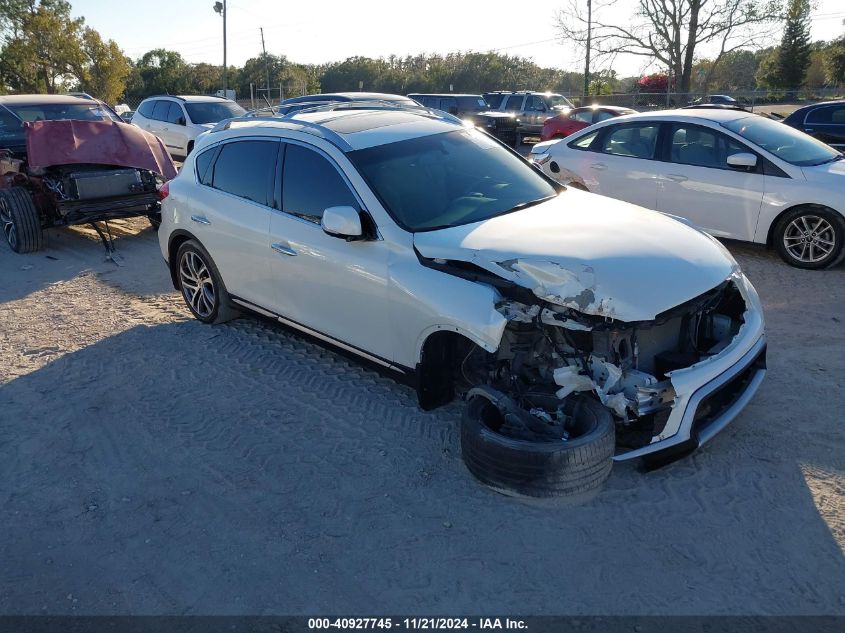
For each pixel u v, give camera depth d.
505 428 3.61
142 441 4.27
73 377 5.18
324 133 4.66
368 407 4.54
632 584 2.96
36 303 6.85
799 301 6.29
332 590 3.01
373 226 4.18
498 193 4.61
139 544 3.36
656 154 8.14
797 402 4.38
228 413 4.55
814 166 7.20
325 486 3.73
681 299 3.48
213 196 5.40
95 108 10.62
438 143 4.88
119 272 7.85
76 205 8.33
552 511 3.43
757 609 2.80
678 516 3.36
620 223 4.14
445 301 3.71
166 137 16.62
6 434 4.41
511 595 2.93
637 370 3.61
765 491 3.52
